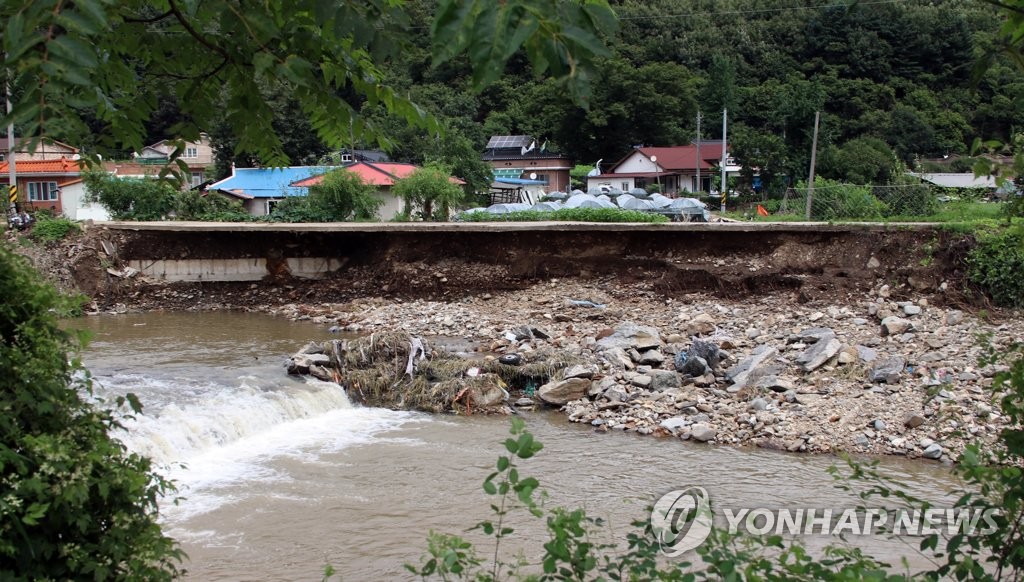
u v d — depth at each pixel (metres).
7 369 3.93
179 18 3.77
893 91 61.47
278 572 8.38
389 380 15.59
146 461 4.40
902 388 14.30
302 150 46.31
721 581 4.54
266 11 3.62
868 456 12.04
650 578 4.23
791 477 11.08
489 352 18.11
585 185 61.38
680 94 64.56
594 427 13.74
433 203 34.12
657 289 23.48
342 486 10.85
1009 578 4.89
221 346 19.00
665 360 16.73
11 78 3.23
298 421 13.93
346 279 26.78
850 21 67.12
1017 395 4.22
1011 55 3.90
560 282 24.78
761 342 17.66
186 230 26.11
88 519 3.96
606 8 2.76
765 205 43.47
